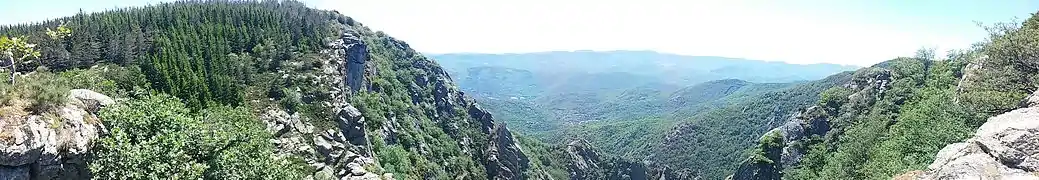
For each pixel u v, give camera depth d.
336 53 108.19
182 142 27.03
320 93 84.50
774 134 124.50
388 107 110.88
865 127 97.75
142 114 28.02
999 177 20.02
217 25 113.50
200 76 76.12
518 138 162.75
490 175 127.44
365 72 120.75
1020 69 44.31
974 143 22.83
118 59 85.00
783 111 176.88
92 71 75.00
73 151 23.84
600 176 175.00
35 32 104.88
